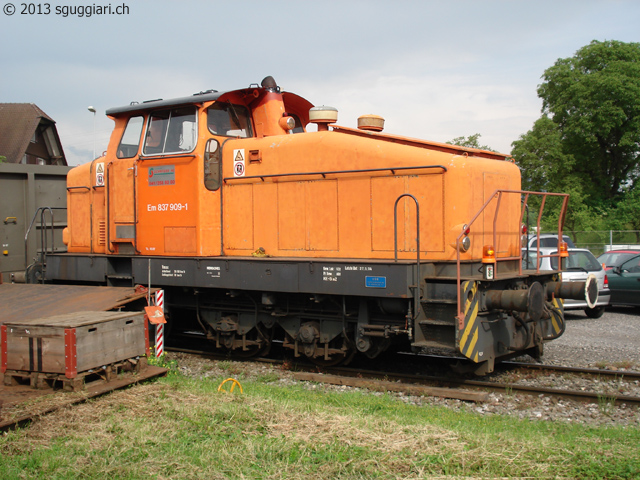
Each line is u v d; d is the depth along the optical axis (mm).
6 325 5934
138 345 6566
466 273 6691
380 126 7754
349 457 4074
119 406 5324
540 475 3754
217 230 8156
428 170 6789
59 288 8680
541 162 29297
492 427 4895
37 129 35938
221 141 8211
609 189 34625
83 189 9586
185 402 5359
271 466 3967
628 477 3680
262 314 8031
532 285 6305
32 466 3998
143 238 8516
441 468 3895
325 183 7457
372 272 6527
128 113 8758
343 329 7262
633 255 14742
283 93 8836
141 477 3836
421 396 6270
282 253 7777
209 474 3861
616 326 11273
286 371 7516
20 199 12133
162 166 8258
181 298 8812
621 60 32250
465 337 6141
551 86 33812
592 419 5445
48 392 5645
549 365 7680
